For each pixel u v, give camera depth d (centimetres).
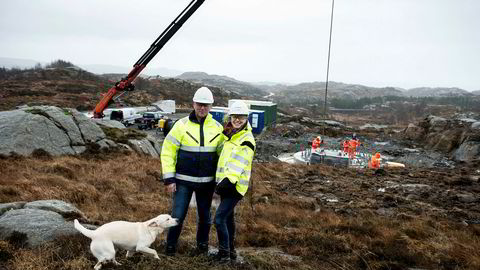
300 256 593
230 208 470
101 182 1139
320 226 794
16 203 620
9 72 12225
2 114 1530
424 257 620
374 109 18500
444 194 1354
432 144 3541
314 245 641
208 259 477
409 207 1132
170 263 438
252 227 732
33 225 512
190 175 472
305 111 15025
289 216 888
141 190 1132
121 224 422
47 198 857
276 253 593
